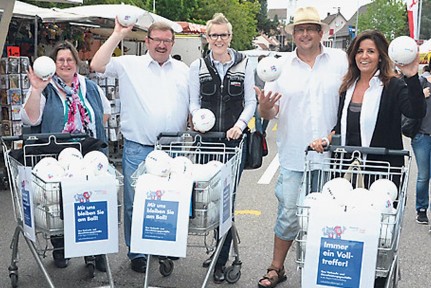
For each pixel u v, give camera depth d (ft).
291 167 14.90
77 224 12.32
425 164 21.80
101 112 16.55
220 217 12.85
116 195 12.66
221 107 15.20
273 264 15.92
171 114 15.57
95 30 43.19
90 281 15.97
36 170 12.78
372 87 13.51
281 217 15.35
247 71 15.31
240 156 14.33
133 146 15.84
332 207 10.57
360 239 10.40
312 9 14.25
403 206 11.50
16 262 15.35
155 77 15.61
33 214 12.69
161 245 12.03
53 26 37.58
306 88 14.55
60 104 15.44
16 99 27.25
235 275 15.94
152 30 15.37
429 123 21.35
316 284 10.64
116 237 12.70
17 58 27.14
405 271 17.22
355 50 13.62
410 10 83.51
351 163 12.95
